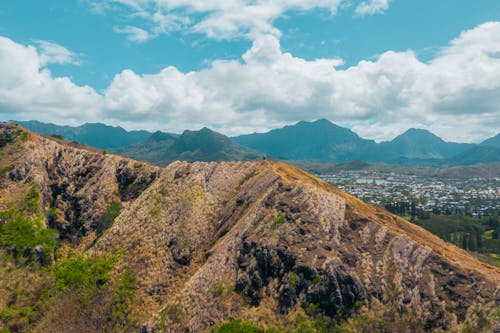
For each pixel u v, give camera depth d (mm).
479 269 65312
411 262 65062
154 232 86500
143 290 73125
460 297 59000
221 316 60906
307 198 75062
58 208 107312
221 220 87125
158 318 63531
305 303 59219
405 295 59938
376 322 56719
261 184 87625
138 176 118188
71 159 121688
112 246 86438
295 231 68812
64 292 75438
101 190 112312
